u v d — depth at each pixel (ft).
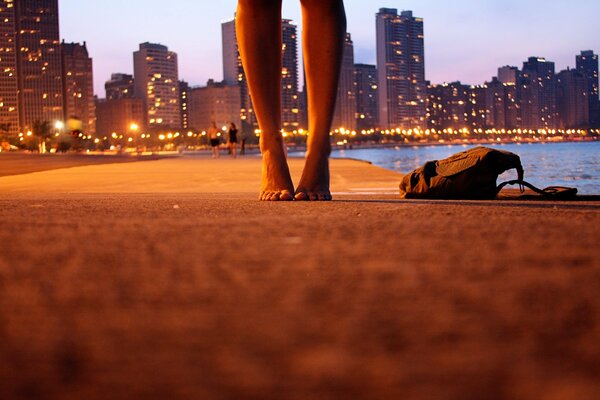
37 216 8.32
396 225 6.86
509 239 5.64
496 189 15.78
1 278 4.17
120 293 3.70
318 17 13.29
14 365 2.45
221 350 2.59
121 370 2.38
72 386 2.23
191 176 34.01
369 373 2.27
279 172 13.57
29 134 437.99
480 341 2.65
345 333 2.79
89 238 5.95
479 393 2.06
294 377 2.23
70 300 3.55
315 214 8.64
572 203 12.16
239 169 43.04
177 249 5.27
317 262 4.61
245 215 8.48
